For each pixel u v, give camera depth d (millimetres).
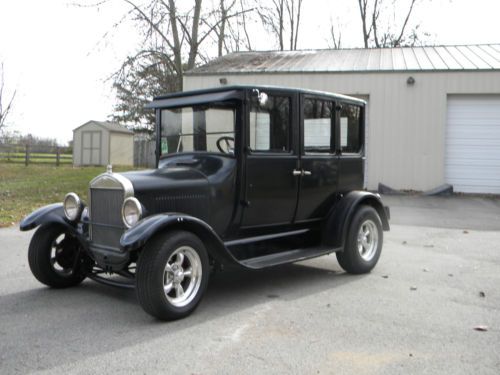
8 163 26734
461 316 4410
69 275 5332
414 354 3564
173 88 17812
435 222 10164
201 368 3326
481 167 14859
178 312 4234
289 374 3242
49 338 3865
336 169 5980
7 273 5969
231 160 4980
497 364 3402
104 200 4660
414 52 17750
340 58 17312
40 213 5141
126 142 30094
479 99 14742
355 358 3492
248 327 4113
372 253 6160
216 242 4484
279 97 5262
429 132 14828
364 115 6480
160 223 4059
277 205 5336
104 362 3414
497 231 9195
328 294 5125
